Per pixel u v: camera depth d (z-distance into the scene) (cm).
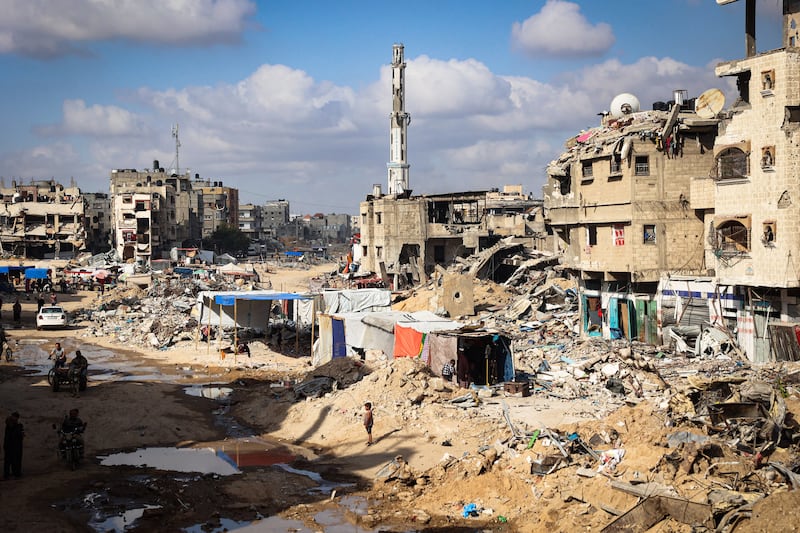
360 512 2109
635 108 5144
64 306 7381
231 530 1988
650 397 3047
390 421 2836
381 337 4119
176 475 2438
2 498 2139
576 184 4856
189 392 3794
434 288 6788
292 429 3012
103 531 1959
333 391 3347
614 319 4681
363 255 9650
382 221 9025
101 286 8444
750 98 3600
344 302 5147
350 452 2650
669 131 4362
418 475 2348
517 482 2177
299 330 5597
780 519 1554
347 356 4125
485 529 1967
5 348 4938
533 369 3753
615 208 4500
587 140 4956
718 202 3788
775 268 3500
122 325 6088
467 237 8744
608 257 4588
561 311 5541
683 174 4438
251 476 2425
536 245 8206
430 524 2009
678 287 4216
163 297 7456
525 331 5072
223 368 4466
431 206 9138
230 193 19825
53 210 12094
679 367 3681
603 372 3428
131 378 4144
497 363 3422
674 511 1758
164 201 12975
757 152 3553
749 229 3616
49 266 9950
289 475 2450
